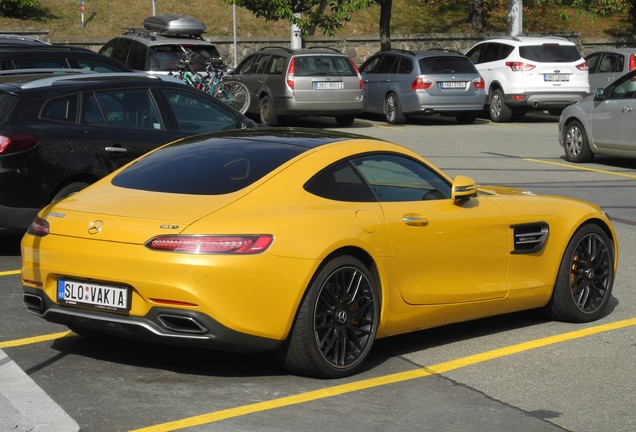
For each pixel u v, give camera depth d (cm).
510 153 2036
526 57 2783
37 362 686
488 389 653
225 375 662
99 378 652
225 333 611
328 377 658
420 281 713
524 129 2602
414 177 737
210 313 606
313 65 2523
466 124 2770
